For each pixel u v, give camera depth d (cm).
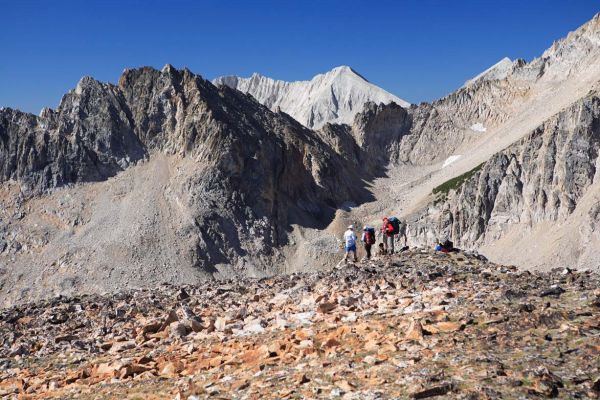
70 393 1809
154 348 2200
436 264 2941
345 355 1647
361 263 3234
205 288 3216
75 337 2520
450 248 3406
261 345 1881
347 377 1472
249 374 1641
